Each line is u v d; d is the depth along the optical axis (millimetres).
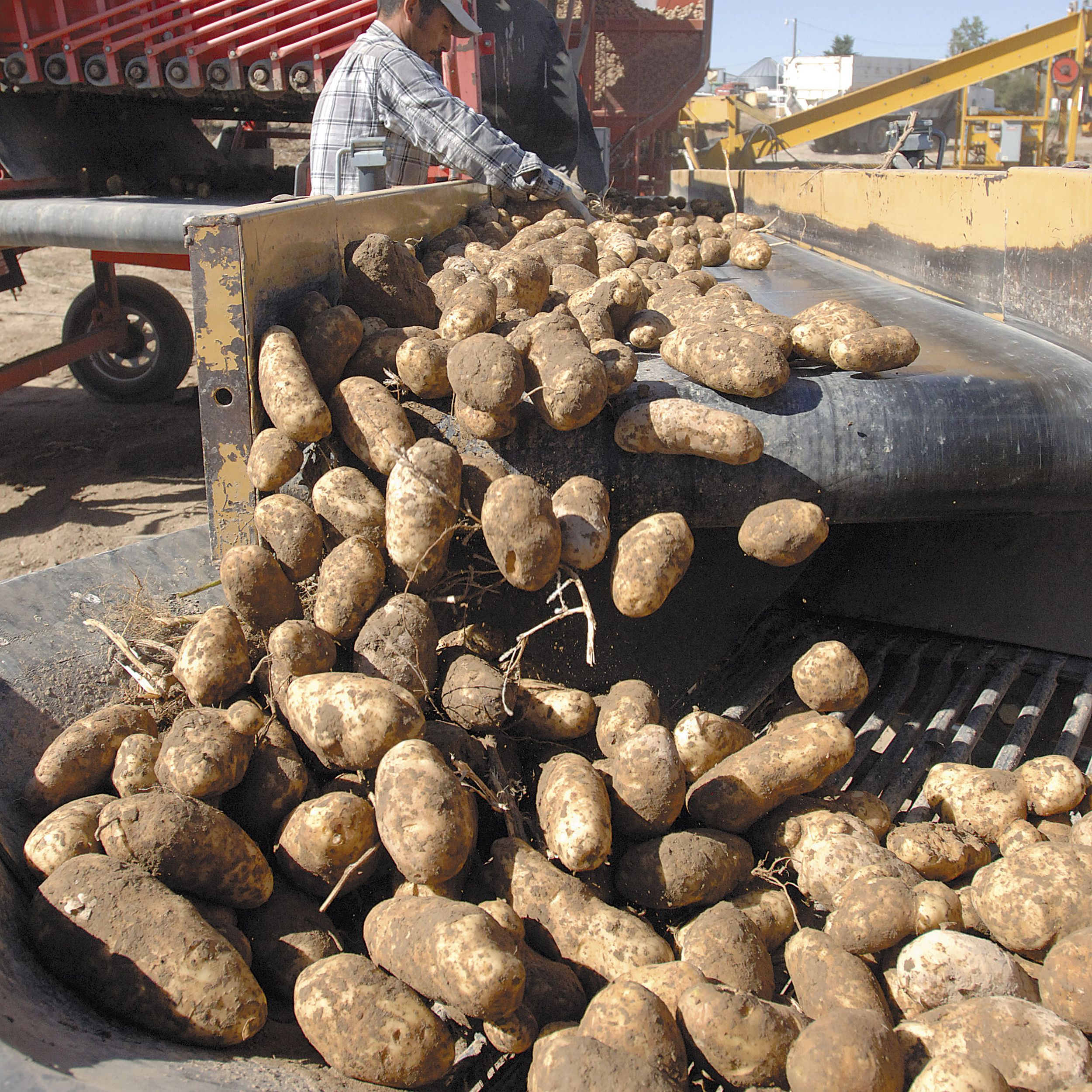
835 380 2537
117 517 5582
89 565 2689
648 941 1760
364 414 2330
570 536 2252
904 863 1962
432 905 1647
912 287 4434
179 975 1578
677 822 2115
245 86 5246
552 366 2309
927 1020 1618
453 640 2434
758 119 14727
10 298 11328
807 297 3965
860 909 1782
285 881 1904
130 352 8070
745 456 2314
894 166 6719
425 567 2225
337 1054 1555
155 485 6117
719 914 1782
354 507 2270
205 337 2318
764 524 2340
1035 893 1835
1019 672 3160
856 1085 1401
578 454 2408
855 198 5461
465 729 2168
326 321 2473
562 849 1836
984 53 13164
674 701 2904
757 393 2400
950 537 3365
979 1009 1584
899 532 3451
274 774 1936
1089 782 2301
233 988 1596
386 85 4629
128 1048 1496
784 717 2555
